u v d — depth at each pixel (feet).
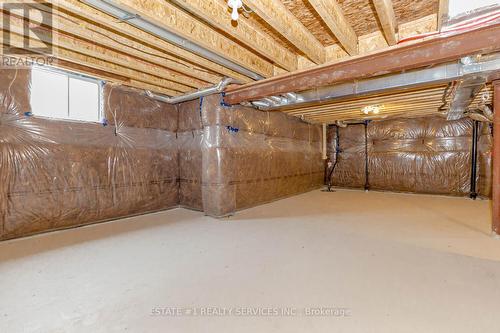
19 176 10.06
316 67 9.41
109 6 6.10
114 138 13.07
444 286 6.26
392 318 5.10
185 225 11.80
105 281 6.63
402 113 18.76
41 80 10.80
